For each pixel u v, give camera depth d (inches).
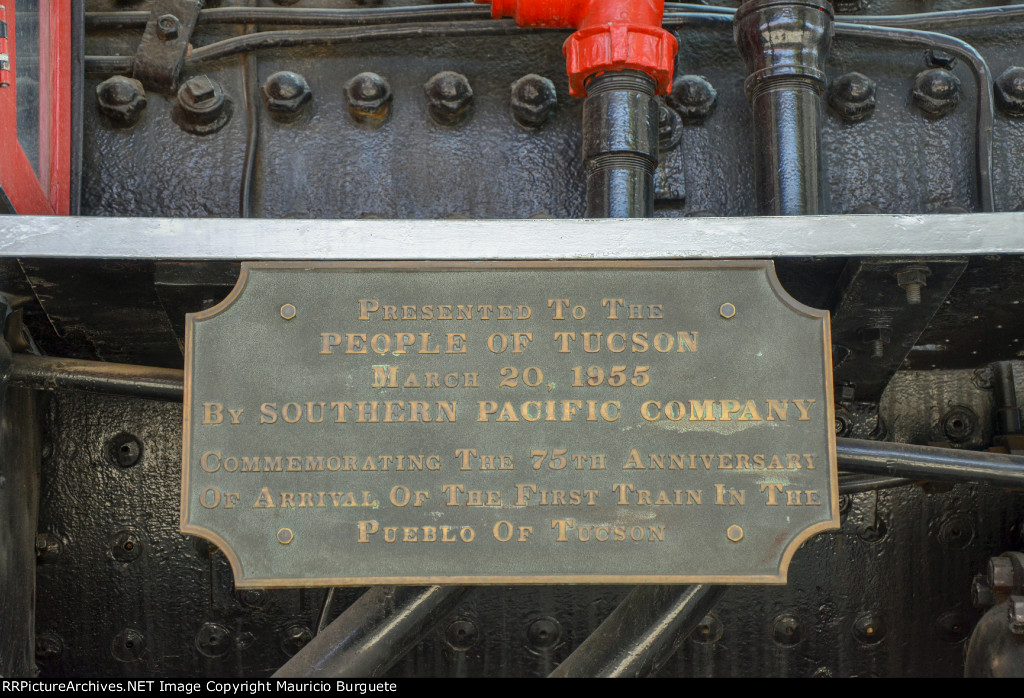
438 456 89.5
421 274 90.4
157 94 103.8
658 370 90.0
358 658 91.2
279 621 103.3
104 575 102.8
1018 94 103.7
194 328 89.7
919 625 103.1
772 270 90.2
